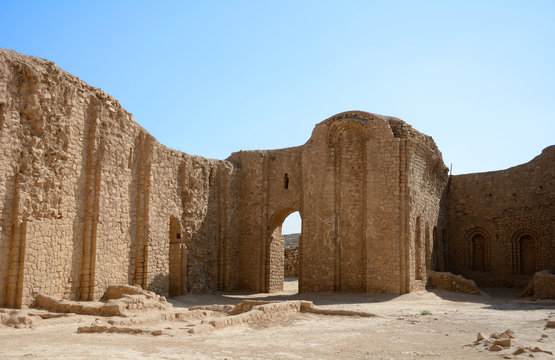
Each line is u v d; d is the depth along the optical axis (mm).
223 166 32750
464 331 14492
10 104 17297
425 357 10500
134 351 10359
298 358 10273
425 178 31203
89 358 9508
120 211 22438
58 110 19250
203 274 29703
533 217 35250
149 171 24688
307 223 29891
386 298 26016
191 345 11305
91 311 16781
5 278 16859
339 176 29641
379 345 12078
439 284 30000
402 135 29109
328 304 24328
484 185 37719
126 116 23141
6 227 16953
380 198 28109
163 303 20078
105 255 21125
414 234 28391
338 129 29922
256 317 15609
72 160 19859
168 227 26406
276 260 33844
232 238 32906
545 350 10148
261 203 33188
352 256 28766
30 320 14602
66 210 19422
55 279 18672
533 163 35875
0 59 17016
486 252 37344
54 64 19250
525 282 34938
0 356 9711
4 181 16891
